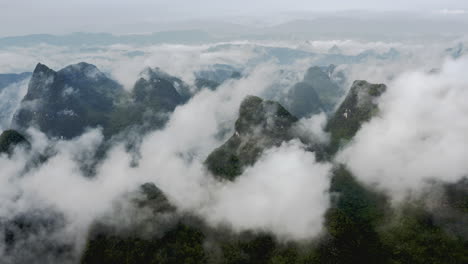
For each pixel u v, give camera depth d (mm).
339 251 148500
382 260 147875
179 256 152625
